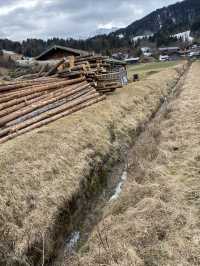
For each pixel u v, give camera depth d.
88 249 7.82
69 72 20.91
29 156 10.47
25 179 9.32
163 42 191.50
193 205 8.23
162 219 7.71
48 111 15.45
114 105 19.45
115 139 15.47
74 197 10.05
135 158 13.43
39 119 14.46
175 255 6.61
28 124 13.67
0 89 14.65
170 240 7.06
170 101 26.72
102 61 24.75
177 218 7.65
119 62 35.72
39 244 7.93
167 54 152.12
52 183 9.86
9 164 9.70
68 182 10.33
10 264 7.11
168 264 6.42
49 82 18.39
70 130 13.46
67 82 19.31
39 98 16.03
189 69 64.31
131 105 21.17
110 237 7.60
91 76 21.70
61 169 10.70
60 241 8.56
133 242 7.22
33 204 8.77
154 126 17.50
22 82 16.50
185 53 146.62
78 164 11.51
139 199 9.15
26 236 7.81
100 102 19.95
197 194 8.60
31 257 7.58
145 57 139.12
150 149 13.44
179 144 12.63
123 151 14.89
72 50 34.00
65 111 16.42
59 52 34.72
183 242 6.87
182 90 29.55
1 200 8.20
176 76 47.19
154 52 163.62
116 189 11.55
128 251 6.88
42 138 12.04
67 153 11.69
